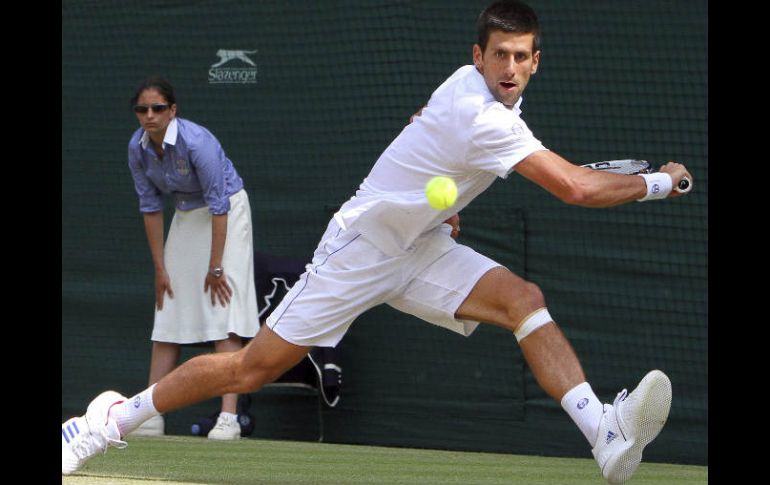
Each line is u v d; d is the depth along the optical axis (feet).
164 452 62.28
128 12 81.05
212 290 71.10
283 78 77.66
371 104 75.51
